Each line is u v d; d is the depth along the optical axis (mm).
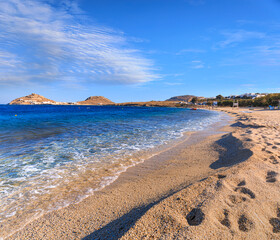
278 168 4953
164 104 163875
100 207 3875
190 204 3170
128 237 2420
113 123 21859
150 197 4141
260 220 2762
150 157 7863
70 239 2881
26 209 3928
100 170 6297
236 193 3551
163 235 2396
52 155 8047
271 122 18156
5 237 3041
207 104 131125
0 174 5867
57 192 4695
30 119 27922
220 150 8367
